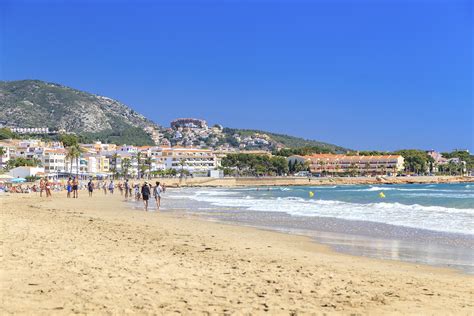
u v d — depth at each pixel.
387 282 12.30
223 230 26.06
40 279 10.83
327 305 9.70
